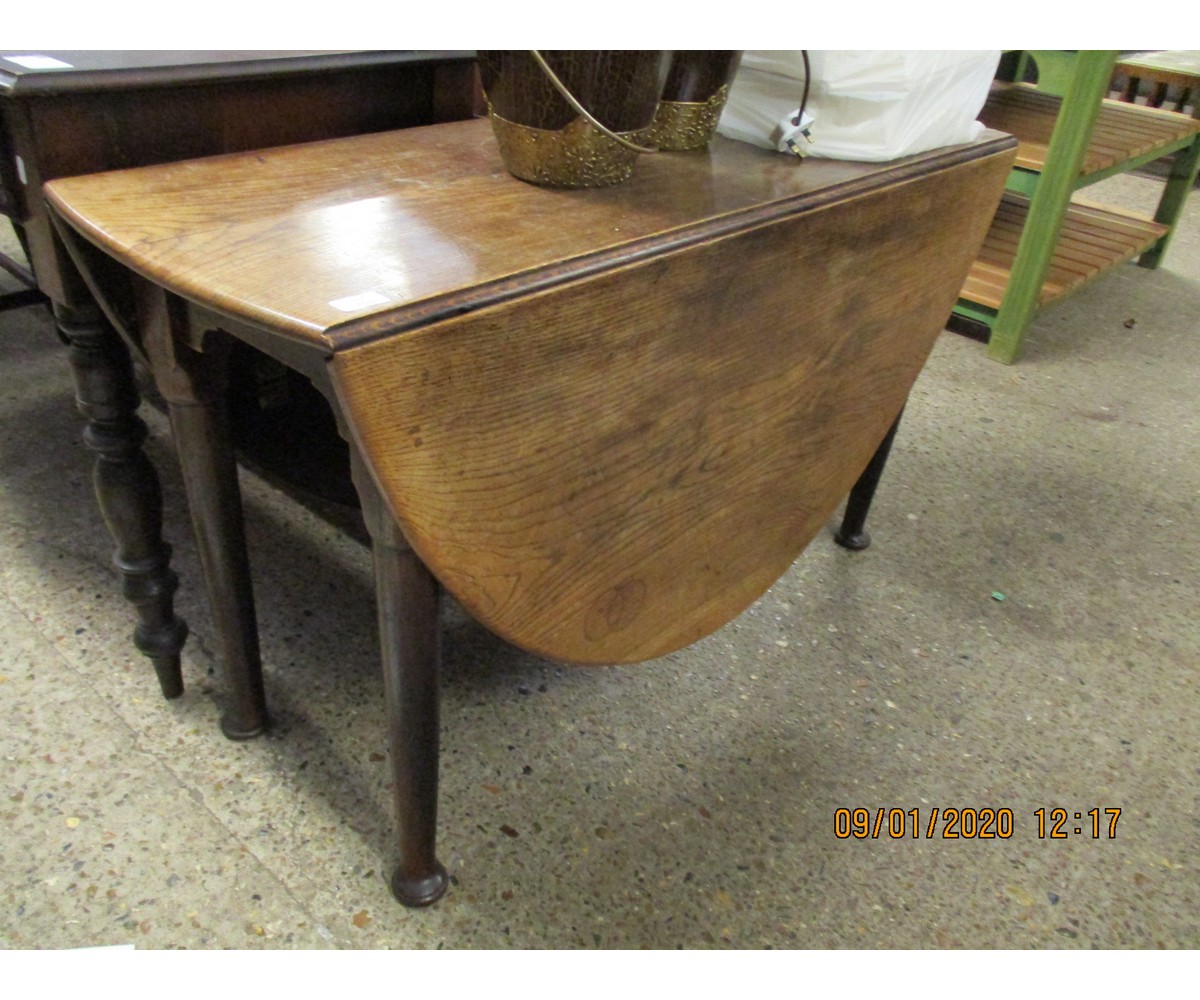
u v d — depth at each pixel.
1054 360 2.60
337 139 1.07
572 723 1.36
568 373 0.81
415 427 0.71
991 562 1.80
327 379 0.70
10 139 0.88
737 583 1.23
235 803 1.19
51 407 1.95
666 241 0.86
